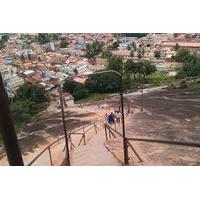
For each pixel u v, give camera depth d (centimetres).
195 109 927
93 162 602
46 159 782
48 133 918
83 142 824
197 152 644
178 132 841
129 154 646
